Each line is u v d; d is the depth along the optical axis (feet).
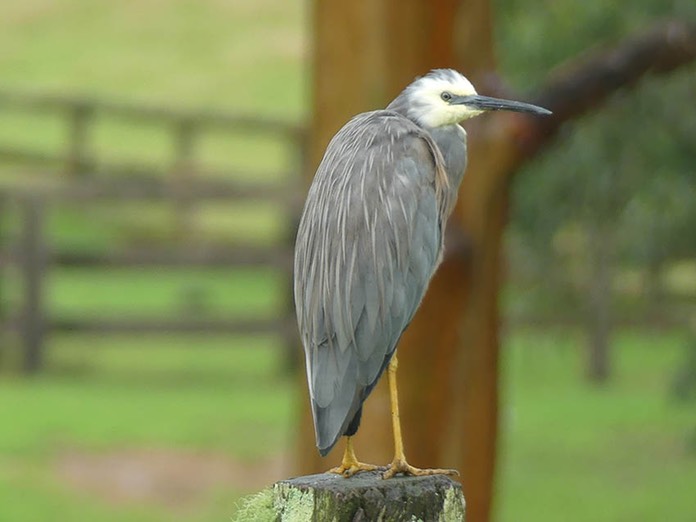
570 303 52.95
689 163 45.98
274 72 154.51
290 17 172.55
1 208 78.84
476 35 35.78
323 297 20.02
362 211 20.35
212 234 101.50
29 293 67.36
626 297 76.23
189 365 74.54
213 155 131.75
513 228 48.37
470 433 35.88
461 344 35.53
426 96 23.27
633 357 84.64
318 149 36.45
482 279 35.68
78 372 70.74
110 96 144.87
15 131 135.13
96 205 100.94
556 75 36.86
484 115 35.40
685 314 76.23
